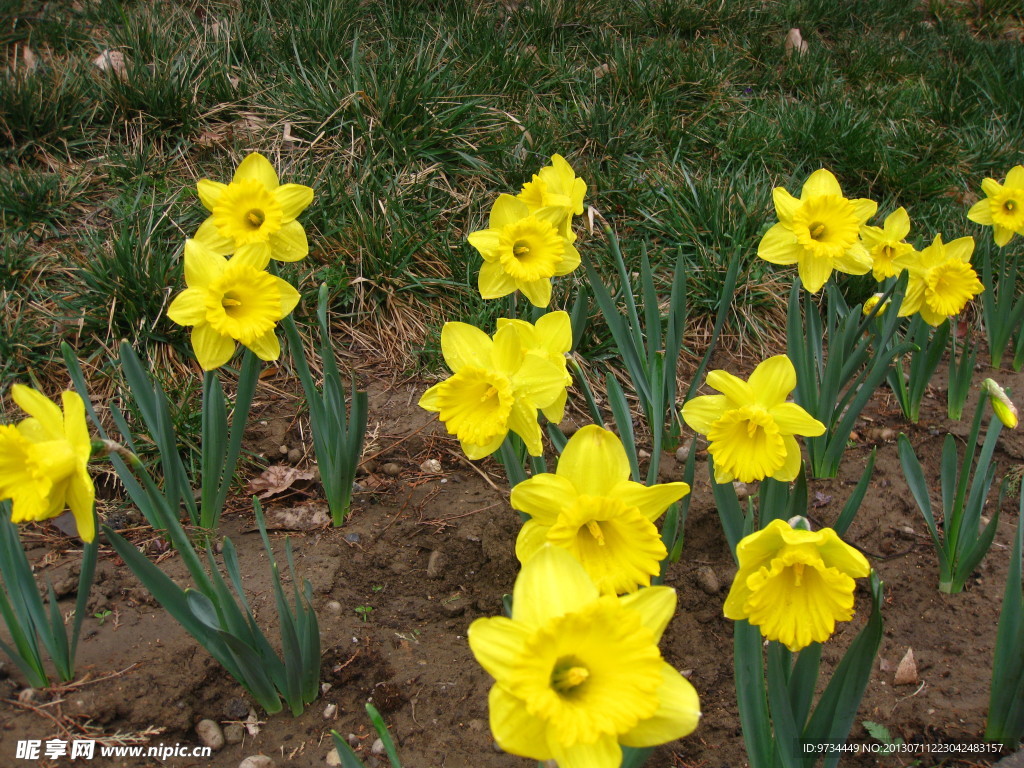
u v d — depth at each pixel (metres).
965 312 1.51
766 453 0.82
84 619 0.90
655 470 0.94
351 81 1.54
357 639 0.91
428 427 1.17
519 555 0.72
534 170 1.50
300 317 1.27
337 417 1.00
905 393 1.25
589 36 2.01
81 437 0.72
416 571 0.98
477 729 0.84
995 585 0.98
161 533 1.00
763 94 1.96
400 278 1.32
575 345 1.26
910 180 1.69
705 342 1.37
